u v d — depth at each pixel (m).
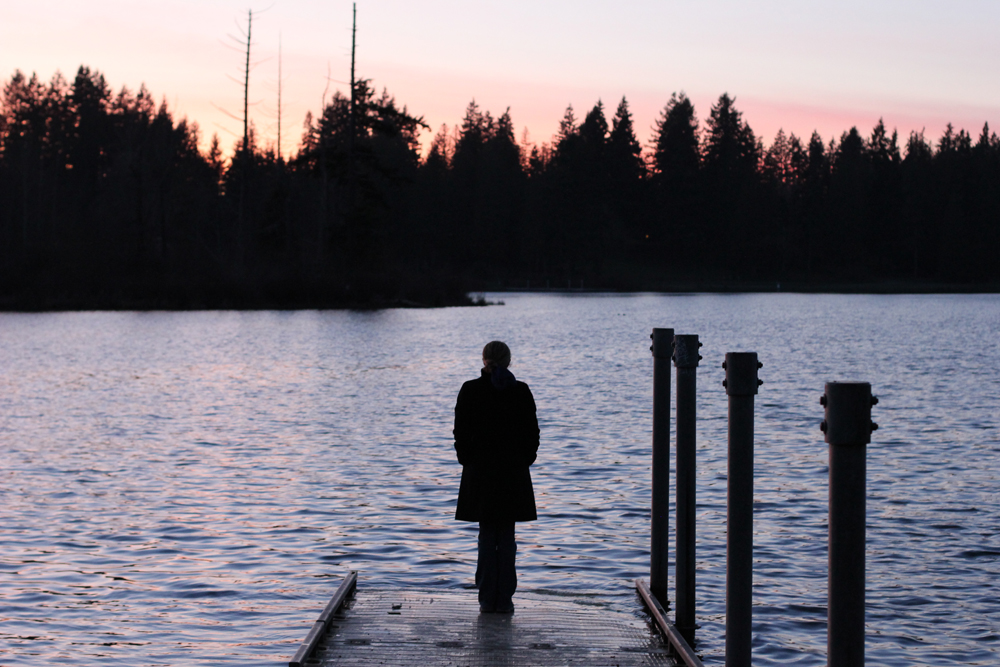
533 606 7.05
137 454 14.07
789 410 18.55
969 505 10.64
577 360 29.72
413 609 6.86
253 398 20.84
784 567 8.38
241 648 6.44
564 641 6.16
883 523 9.89
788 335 40.75
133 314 57.78
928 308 69.62
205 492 11.41
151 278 68.19
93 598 7.50
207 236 85.56
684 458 6.82
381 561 8.59
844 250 139.38
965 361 28.84
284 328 45.09
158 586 7.82
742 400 5.45
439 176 135.75
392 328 44.94
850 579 3.71
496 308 67.06
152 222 86.00
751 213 135.50
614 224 136.00
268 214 85.94
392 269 70.62
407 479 12.19
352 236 69.25
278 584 7.90
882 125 150.00
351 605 6.94
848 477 3.70
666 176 135.62
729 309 67.06
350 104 69.38
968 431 15.93
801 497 11.09
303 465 13.17
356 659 5.75
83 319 52.97
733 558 5.48
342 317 54.53
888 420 17.17
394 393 21.61
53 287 66.62
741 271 134.38
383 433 16.06
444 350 33.22
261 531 9.60
